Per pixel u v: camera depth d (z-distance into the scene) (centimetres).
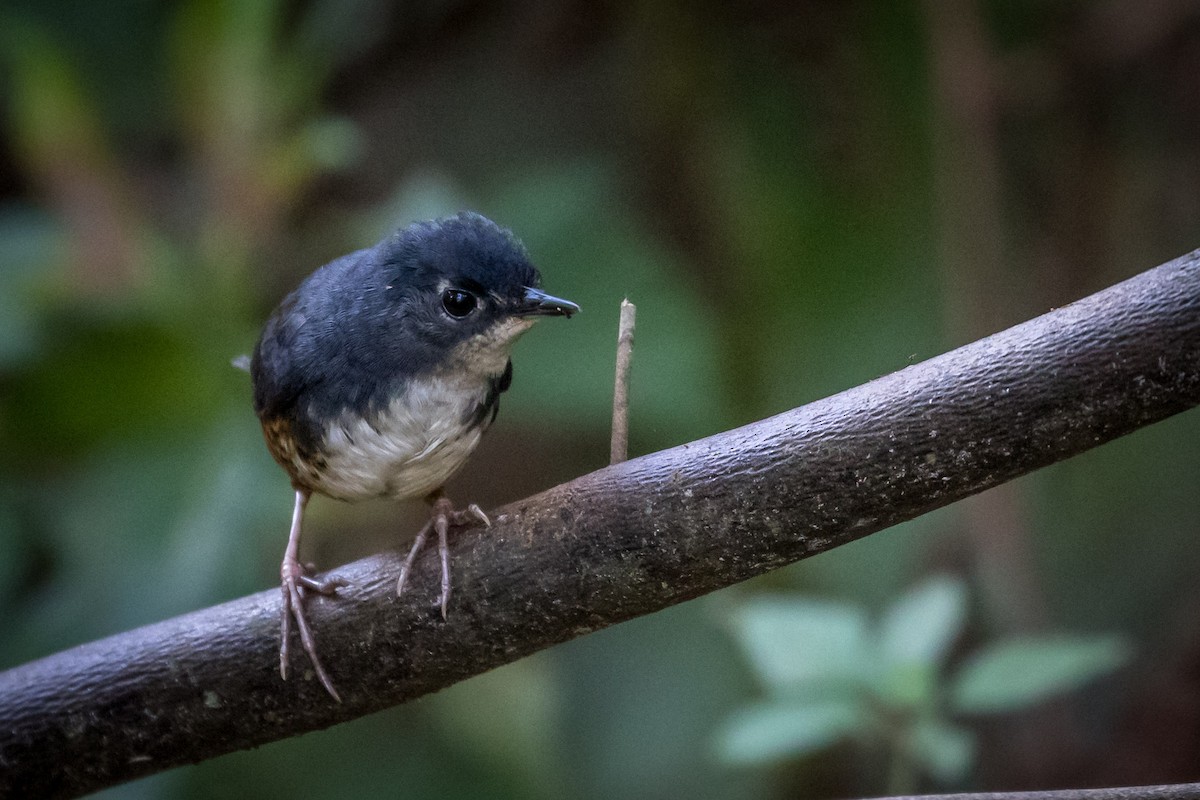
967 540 1113
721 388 1154
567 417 1141
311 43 1087
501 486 1278
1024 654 641
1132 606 1170
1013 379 479
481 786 1148
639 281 1172
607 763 1207
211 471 970
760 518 509
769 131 1206
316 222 1273
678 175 1212
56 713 582
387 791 1154
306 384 658
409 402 656
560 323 1158
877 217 1155
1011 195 1212
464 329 652
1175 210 1188
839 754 1132
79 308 984
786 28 1202
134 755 589
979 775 1112
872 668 630
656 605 537
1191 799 468
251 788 1153
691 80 1202
